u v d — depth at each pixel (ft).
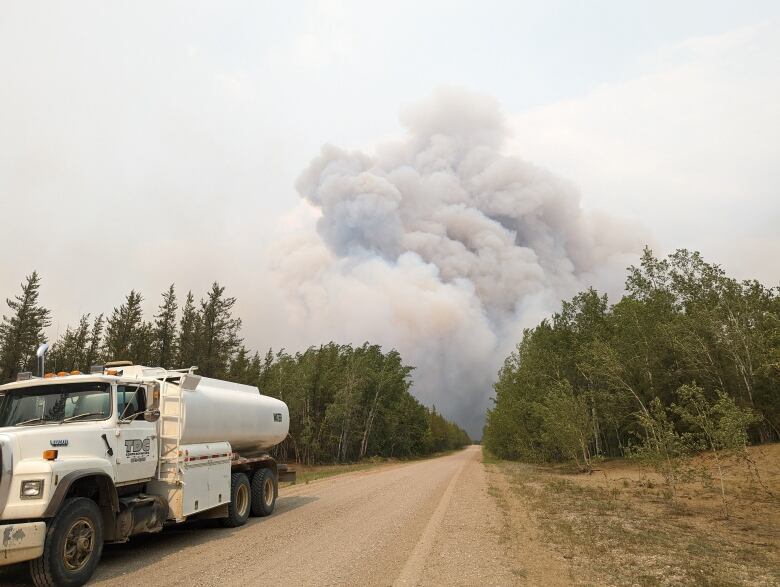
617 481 75.41
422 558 25.82
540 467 120.98
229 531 34.71
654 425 53.42
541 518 39.68
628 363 110.42
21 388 27.30
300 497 53.83
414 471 102.06
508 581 21.93
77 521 21.98
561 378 129.08
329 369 207.62
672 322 108.27
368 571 23.29
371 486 65.87
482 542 30.09
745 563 26.35
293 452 198.39
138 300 150.82
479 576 22.65
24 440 22.16
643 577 22.75
